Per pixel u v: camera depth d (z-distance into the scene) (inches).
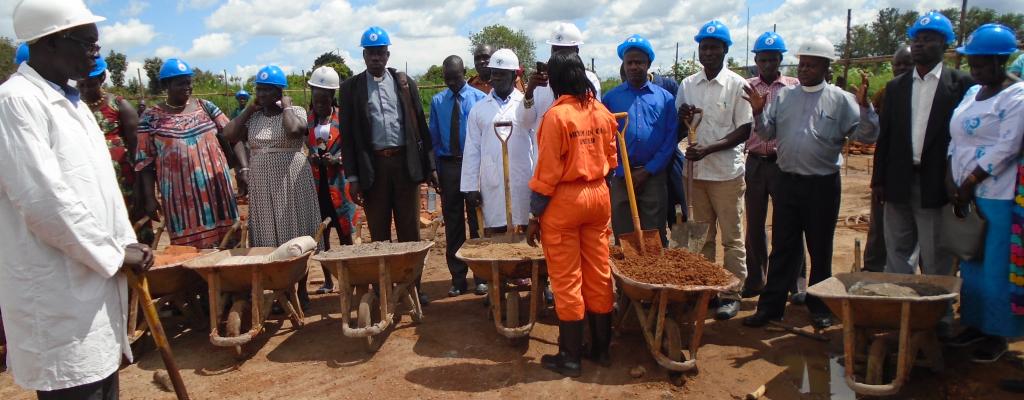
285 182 200.4
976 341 164.2
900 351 133.9
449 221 227.5
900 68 223.9
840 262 253.6
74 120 105.7
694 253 173.5
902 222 174.2
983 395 143.1
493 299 173.0
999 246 145.7
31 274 102.6
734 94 189.9
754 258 206.5
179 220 194.9
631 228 199.2
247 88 951.6
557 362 161.3
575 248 153.0
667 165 200.7
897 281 158.1
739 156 196.1
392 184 209.0
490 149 205.2
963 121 148.3
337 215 233.3
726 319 195.9
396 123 204.1
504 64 196.9
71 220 99.6
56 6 101.9
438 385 156.1
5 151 96.0
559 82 149.3
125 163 197.0
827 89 176.4
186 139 193.8
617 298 193.3
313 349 180.7
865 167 523.8
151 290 174.7
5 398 154.0
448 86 230.7
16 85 99.0
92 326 107.7
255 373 165.8
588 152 147.3
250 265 167.3
